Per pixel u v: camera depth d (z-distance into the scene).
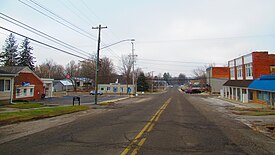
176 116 16.09
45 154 6.47
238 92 38.38
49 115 16.05
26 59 73.50
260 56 32.38
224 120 14.71
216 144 7.91
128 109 22.25
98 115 16.86
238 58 39.72
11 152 6.64
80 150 6.90
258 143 8.23
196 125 12.21
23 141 8.06
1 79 27.52
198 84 101.62
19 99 36.31
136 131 10.08
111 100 40.03
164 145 7.62
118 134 9.38
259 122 14.07
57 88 90.50
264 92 29.36
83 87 92.94
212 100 39.41
